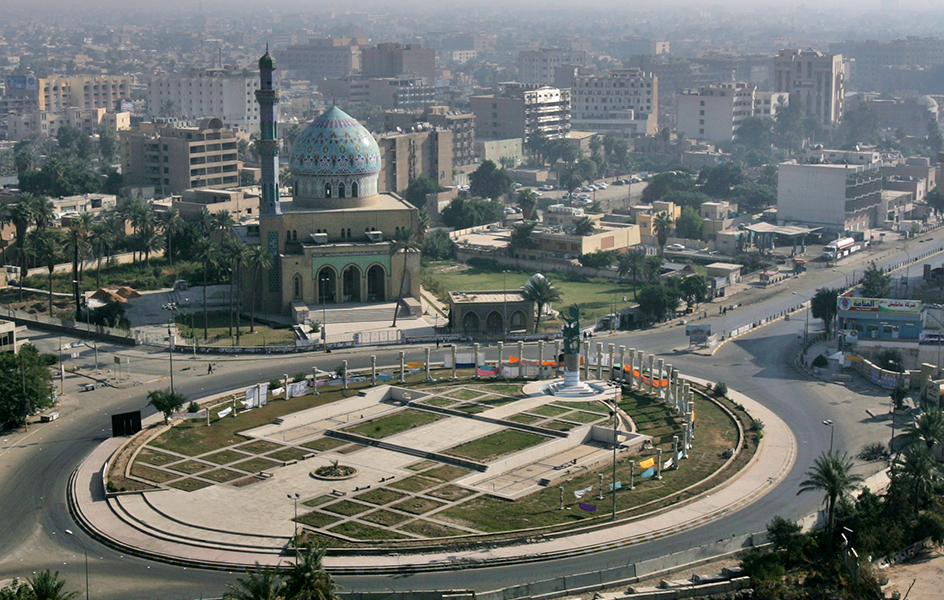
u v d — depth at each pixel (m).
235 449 191.50
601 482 174.12
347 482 176.62
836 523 159.38
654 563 147.00
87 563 147.62
